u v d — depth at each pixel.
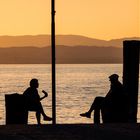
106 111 25.55
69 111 101.06
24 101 25.67
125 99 25.27
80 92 169.25
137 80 25.08
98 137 19.59
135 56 24.83
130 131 20.91
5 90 177.38
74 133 20.53
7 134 20.39
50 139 19.28
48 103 118.38
